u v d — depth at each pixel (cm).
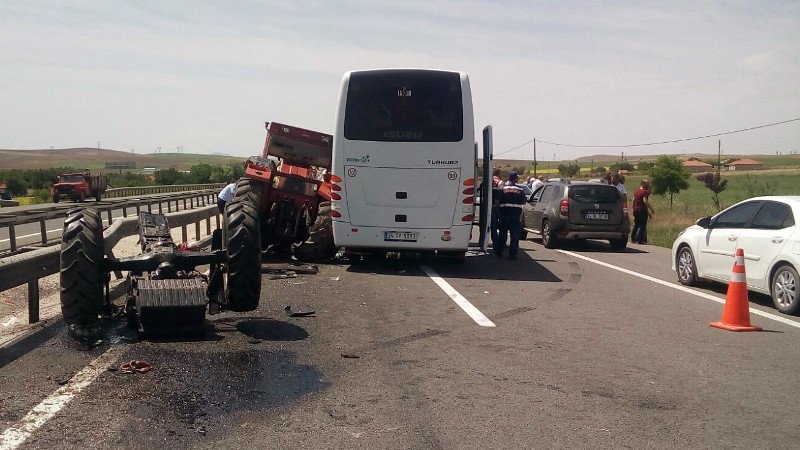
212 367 636
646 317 938
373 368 652
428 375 635
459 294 1088
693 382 634
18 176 6844
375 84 1303
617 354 730
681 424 524
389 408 543
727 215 1157
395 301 1010
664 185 4506
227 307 803
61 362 641
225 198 1534
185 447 455
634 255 1753
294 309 921
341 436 483
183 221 1540
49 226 2755
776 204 1055
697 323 904
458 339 780
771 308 1045
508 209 1596
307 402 551
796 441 493
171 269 751
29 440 460
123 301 938
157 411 519
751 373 668
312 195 1439
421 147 1298
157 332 726
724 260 1123
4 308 893
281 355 685
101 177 5178
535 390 598
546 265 1503
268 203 1431
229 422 503
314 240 1433
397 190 1304
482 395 581
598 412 546
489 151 1399
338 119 1310
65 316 731
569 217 1838
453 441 480
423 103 1301
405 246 1319
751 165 13262
